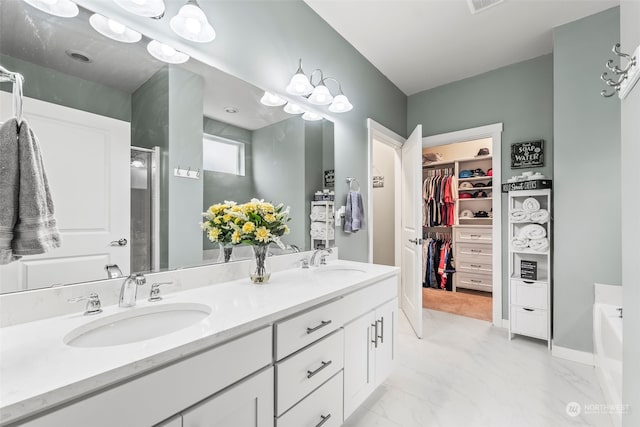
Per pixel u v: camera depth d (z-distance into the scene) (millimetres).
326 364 1267
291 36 1936
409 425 1529
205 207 1450
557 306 2299
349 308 1448
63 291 971
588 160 2197
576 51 2242
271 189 1799
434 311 3410
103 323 950
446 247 4477
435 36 2428
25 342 764
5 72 867
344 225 2424
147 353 699
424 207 4688
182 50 1362
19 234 738
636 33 1041
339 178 2367
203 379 813
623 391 1138
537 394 1789
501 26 2312
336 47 2348
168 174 1315
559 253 2307
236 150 1604
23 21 949
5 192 716
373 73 2861
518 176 2709
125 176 1177
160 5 1109
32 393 542
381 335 1732
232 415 891
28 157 757
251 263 1460
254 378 957
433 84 3283
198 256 1406
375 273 1728
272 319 1004
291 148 1938
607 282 2119
